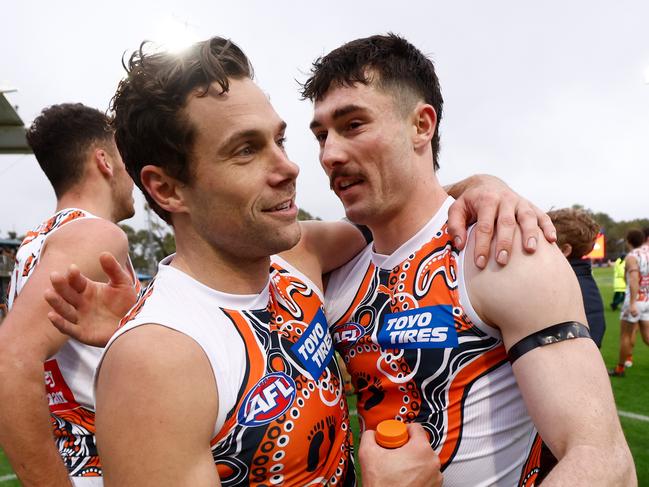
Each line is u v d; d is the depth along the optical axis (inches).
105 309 45.2
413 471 38.3
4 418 46.3
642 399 171.5
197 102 36.9
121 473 31.0
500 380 43.6
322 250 54.5
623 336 206.8
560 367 36.2
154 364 32.0
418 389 45.5
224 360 36.3
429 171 51.3
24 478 47.9
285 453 37.5
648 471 115.1
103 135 69.4
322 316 49.4
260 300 42.2
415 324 45.8
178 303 37.4
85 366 57.4
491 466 43.6
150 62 38.2
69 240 54.9
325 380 43.3
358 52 47.8
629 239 225.0
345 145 48.4
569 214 112.7
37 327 48.4
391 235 50.5
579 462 31.9
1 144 289.4
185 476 31.3
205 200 38.3
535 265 39.1
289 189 40.3
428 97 51.5
